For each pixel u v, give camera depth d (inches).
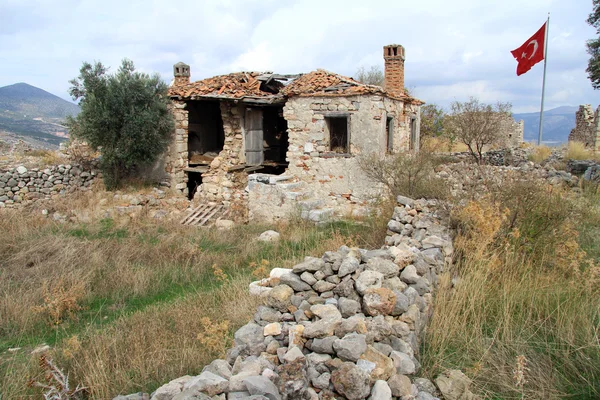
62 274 307.1
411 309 164.6
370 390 121.3
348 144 530.3
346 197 530.3
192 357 181.5
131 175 624.4
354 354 128.2
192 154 674.2
